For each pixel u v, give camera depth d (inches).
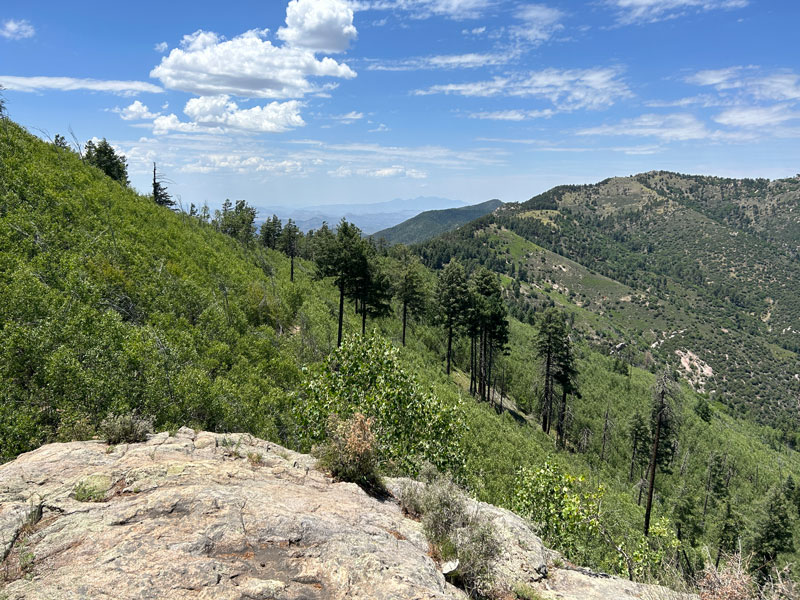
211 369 748.6
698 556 900.6
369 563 173.3
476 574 214.8
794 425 6624.0
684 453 2043.6
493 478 934.4
